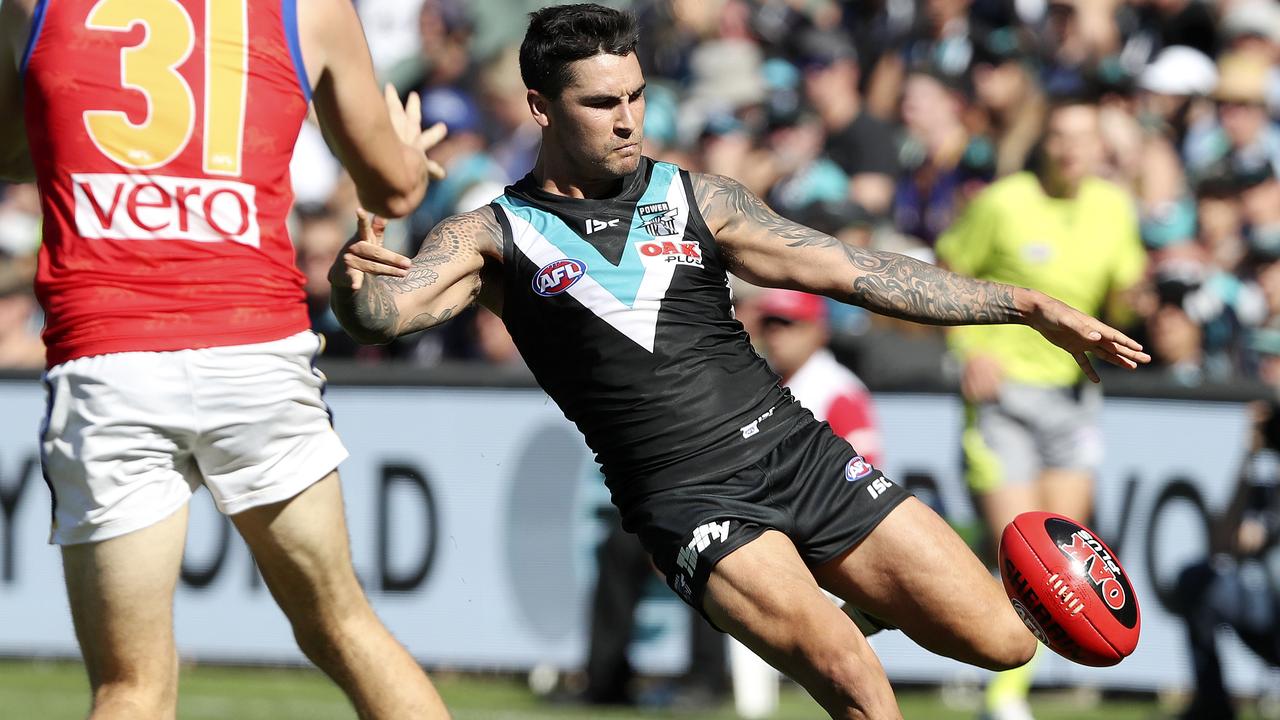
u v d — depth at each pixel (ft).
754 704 86.58
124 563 43.14
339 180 115.14
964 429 86.99
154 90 43.42
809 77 124.98
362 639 46.68
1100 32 133.69
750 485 48.55
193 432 43.34
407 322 46.47
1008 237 88.22
